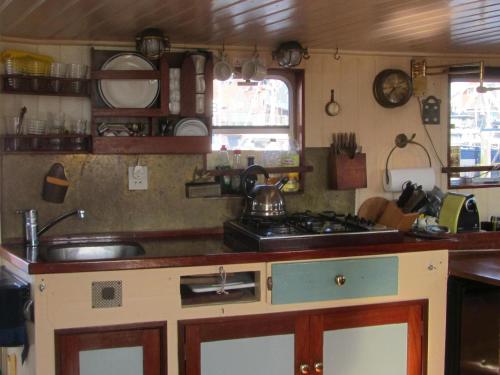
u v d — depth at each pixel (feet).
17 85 9.60
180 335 8.41
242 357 8.70
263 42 10.63
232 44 10.76
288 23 9.20
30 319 8.07
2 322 8.09
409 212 11.20
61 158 10.20
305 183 11.44
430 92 12.05
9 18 8.58
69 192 10.27
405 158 11.96
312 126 11.39
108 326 8.16
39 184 10.12
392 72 11.54
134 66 10.17
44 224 10.16
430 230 10.94
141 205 10.61
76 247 10.01
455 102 12.34
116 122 10.37
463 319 9.91
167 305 8.36
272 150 11.26
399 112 11.87
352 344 9.17
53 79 9.72
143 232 10.55
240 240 9.72
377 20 9.07
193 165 10.81
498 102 12.62
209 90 10.46
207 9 8.23
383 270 9.25
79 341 8.08
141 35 9.59
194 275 8.73
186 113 10.32
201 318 8.48
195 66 10.34
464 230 11.41
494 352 10.25
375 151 11.75
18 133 9.64
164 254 8.71
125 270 8.18
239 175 10.98
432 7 8.31
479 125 12.52
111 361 8.22
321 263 8.92
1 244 9.84
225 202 11.04
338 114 11.51
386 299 9.30
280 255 8.72
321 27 9.49
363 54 11.57
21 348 8.85
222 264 8.54
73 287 8.02
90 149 10.04
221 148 10.96
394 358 9.41
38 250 9.30
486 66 12.29
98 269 8.05
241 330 8.66
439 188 12.12
